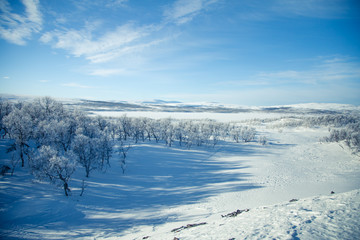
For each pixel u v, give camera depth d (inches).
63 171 1588.3
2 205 1188.5
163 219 1177.4
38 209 1217.4
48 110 2901.1
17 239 914.1
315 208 577.9
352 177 1958.7
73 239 945.5
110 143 2428.6
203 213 1184.8
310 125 6565.0
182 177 2303.2
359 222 441.7
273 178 2046.0
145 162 2763.3
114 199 1589.6
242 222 586.9
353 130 3878.0
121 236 935.0
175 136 4084.6
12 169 1705.2
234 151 3848.4
